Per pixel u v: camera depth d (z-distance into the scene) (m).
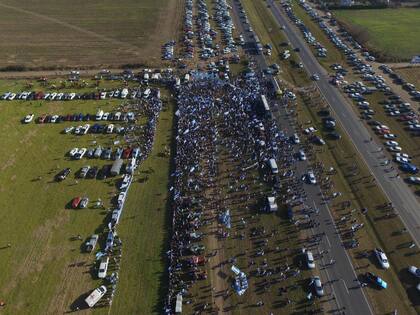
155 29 179.00
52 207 89.25
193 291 72.12
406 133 112.12
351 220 85.75
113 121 117.19
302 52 158.75
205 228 83.94
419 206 89.25
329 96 129.62
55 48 162.50
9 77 141.50
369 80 138.38
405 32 177.25
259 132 110.31
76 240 81.88
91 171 98.19
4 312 69.06
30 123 116.56
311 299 70.88
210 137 108.94
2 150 105.88
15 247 80.44
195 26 180.00
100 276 74.38
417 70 144.88
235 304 70.19
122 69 146.62
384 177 97.19
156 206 89.50
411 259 77.88
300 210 88.06
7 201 90.56
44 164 101.31
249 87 132.38
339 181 95.88
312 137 110.06
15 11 198.75
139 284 73.56
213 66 146.00
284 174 97.31
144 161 102.25
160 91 132.75
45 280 74.31
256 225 84.69
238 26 180.75
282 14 196.12
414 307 69.94
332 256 78.38
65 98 127.69
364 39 167.12
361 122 116.88
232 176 96.62
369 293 72.06
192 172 97.38
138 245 80.75
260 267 76.31
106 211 88.19
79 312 69.19
